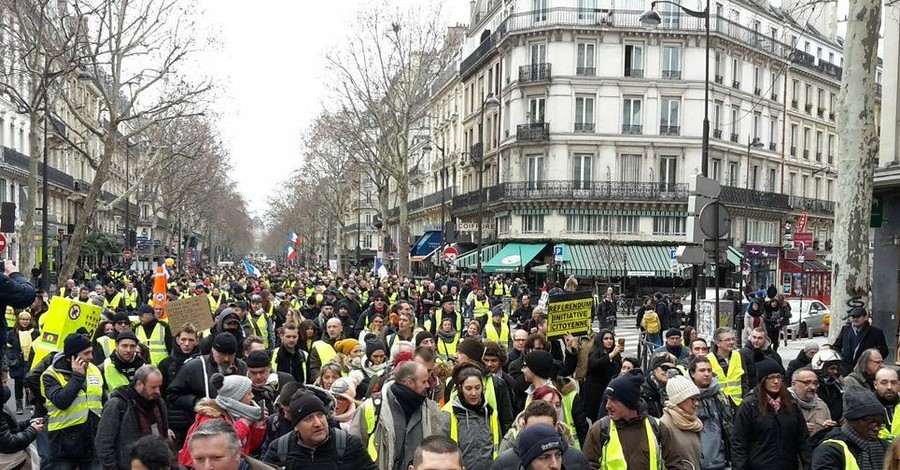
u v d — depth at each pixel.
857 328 11.39
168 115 37.16
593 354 9.75
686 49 47.56
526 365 7.13
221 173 73.88
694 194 13.15
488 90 54.75
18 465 6.75
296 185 88.31
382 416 6.26
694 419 6.31
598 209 47.03
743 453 6.66
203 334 12.43
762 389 6.62
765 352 9.96
